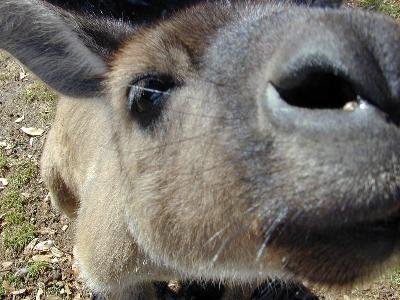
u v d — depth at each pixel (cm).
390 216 20
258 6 27
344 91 19
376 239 20
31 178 56
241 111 22
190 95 26
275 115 19
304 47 19
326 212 20
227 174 23
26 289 48
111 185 36
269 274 30
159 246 32
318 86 19
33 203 54
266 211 22
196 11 28
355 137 18
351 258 21
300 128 19
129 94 30
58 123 48
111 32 34
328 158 18
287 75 19
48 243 51
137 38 32
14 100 63
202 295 48
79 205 47
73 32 33
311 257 22
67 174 48
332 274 23
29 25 31
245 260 29
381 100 18
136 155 30
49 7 32
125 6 52
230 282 39
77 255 41
